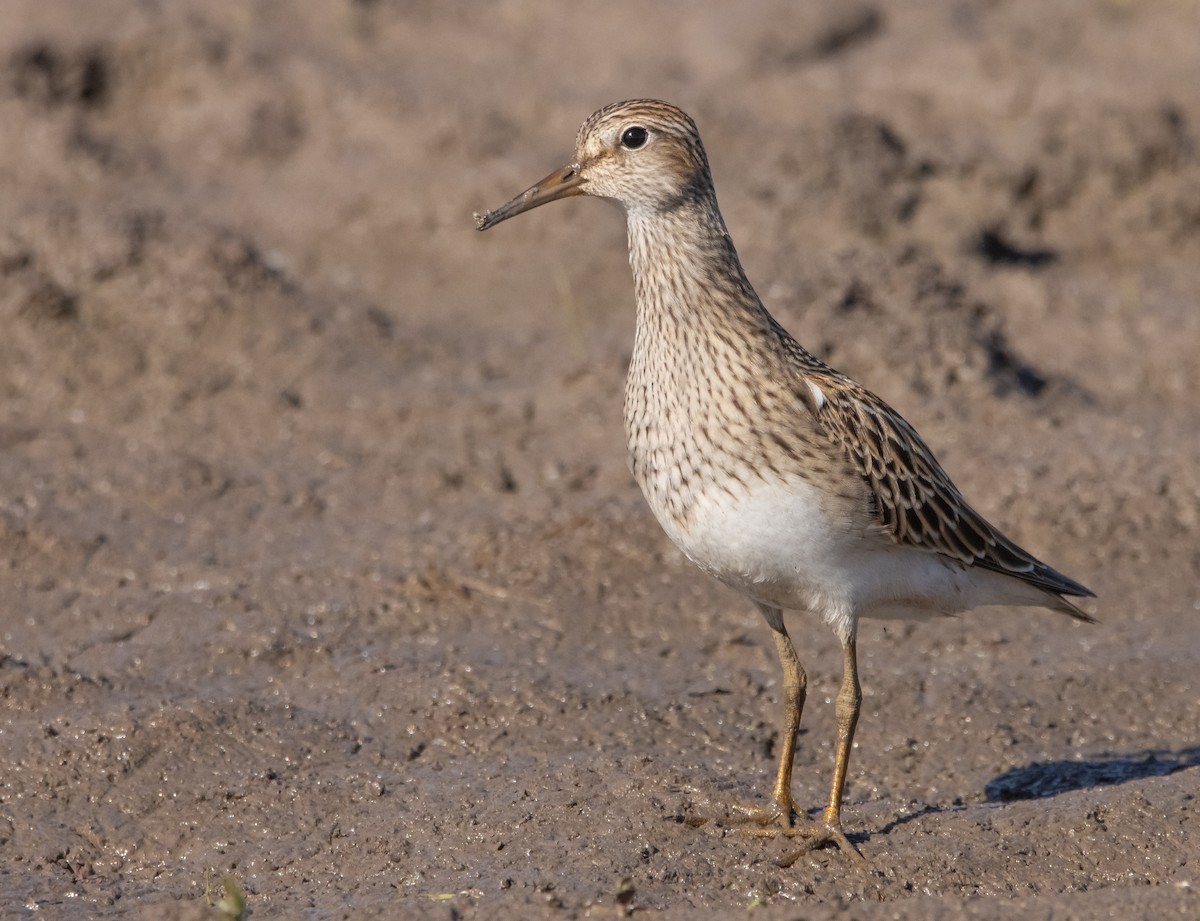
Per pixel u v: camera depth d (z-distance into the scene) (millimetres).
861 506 8766
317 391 15617
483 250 18516
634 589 12617
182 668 11562
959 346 15211
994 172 18516
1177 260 18359
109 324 16109
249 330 16188
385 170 19344
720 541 8828
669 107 9117
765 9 21453
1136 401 15586
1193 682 11312
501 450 14695
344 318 16750
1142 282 17828
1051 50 20750
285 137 20219
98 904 8891
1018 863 8750
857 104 20078
